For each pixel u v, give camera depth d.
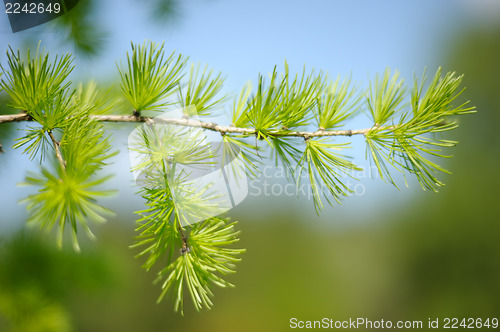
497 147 2.64
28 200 0.31
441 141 0.38
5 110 0.41
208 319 2.21
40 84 0.36
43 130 0.36
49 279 0.56
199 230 0.37
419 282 2.83
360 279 2.85
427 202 2.83
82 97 0.40
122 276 0.66
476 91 2.71
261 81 0.36
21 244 0.53
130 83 0.37
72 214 0.31
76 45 0.51
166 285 0.36
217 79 0.39
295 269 2.70
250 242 2.71
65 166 0.33
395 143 0.38
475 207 2.67
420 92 0.38
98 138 0.34
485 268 2.65
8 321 0.52
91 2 0.51
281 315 2.41
